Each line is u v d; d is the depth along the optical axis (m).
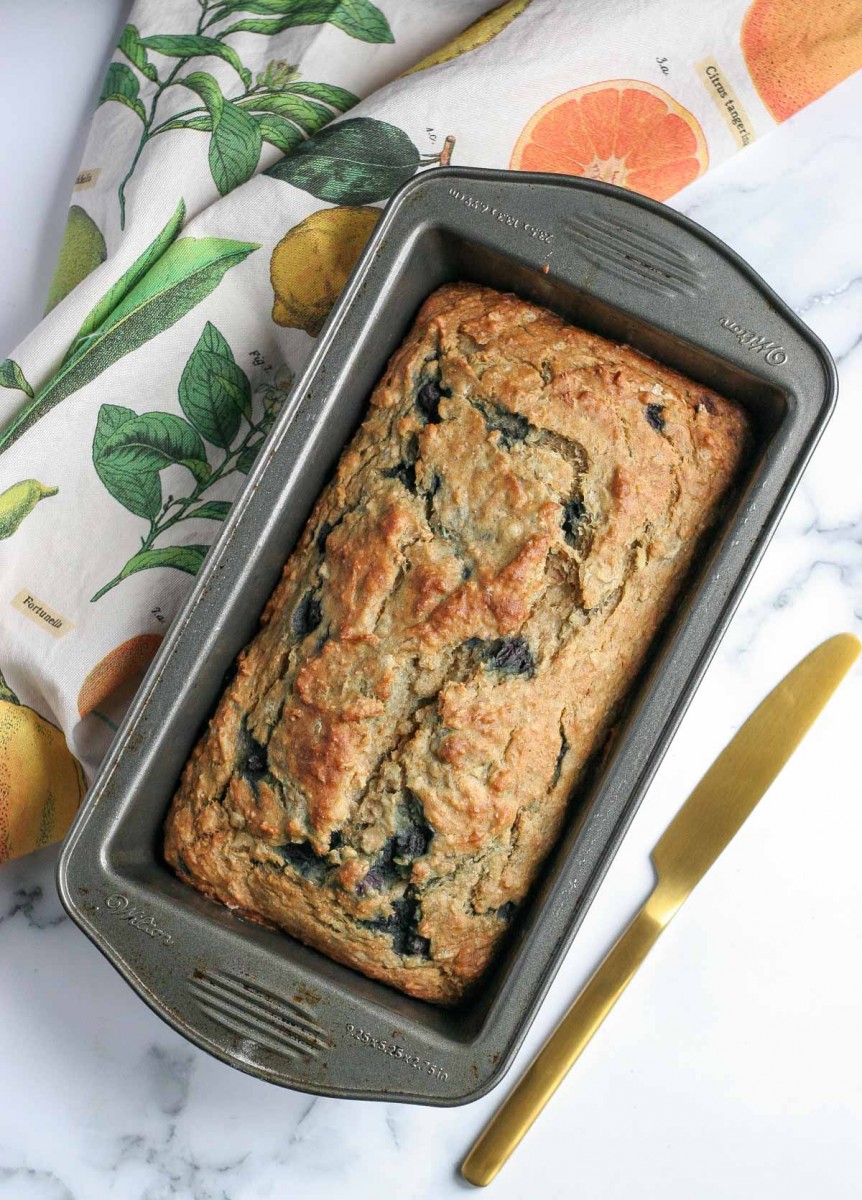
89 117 0.68
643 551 0.55
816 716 0.64
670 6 0.61
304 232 0.62
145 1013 0.64
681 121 0.63
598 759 0.56
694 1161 0.64
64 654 0.62
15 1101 0.64
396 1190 0.63
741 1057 0.64
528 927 0.54
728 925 0.64
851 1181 0.64
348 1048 0.54
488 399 0.56
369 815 0.54
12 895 0.64
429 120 0.62
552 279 0.56
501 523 0.55
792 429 0.55
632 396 0.56
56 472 0.62
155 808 0.57
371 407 0.57
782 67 0.62
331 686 0.55
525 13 0.62
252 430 0.64
